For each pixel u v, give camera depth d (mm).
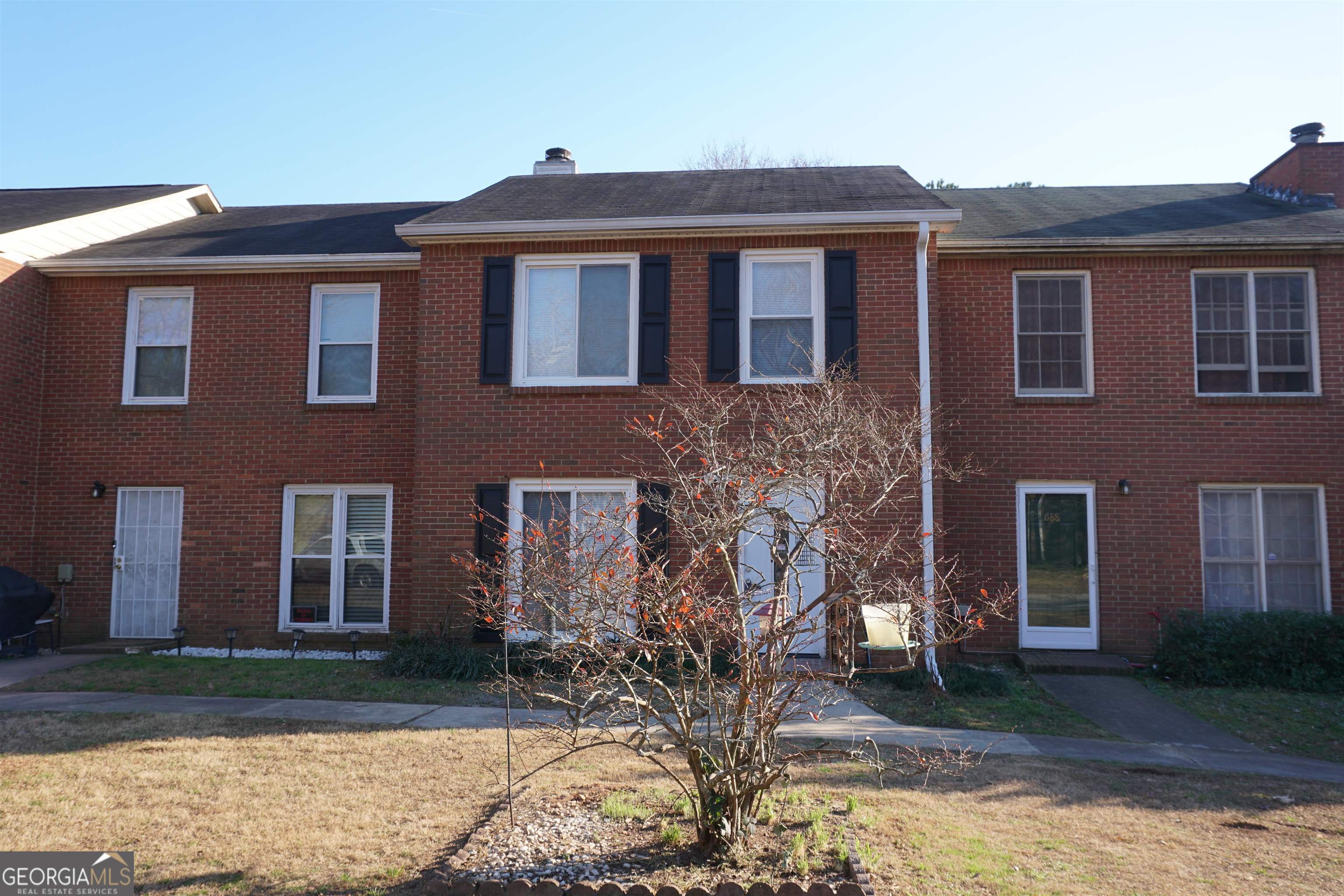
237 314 13625
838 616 6754
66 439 13617
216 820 6004
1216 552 12492
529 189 14609
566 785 6660
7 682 10484
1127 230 13094
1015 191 16688
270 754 7523
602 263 12289
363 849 5500
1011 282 12930
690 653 5852
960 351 12867
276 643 13047
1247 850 5707
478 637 11586
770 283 12094
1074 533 12617
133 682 10484
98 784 6707
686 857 5258
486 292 12227
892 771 7164
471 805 6297
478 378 12117
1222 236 12531
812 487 6109
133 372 13789
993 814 6254
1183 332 12633
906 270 11750
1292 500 12500
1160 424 12547
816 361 10859
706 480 5586
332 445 13258
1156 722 9547
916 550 10391
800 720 8930
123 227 15422
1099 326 12766
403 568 13047
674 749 7637
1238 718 9758
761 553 11062
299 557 13297
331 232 15250
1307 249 12445
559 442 11906
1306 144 14945
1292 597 12352
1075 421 12648
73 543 13445
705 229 11844
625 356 12148
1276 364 12672
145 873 5145
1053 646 12453
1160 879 5156
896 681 10398
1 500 12914
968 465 12367
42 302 13719
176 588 13359
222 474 13375
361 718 8859
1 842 5582
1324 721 9664
